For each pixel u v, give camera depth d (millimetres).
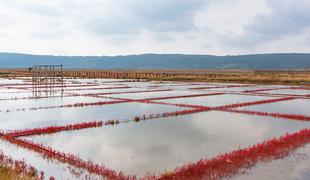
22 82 64062
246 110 27672
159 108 28719
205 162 12531
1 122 21438
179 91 47562
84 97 37969
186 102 33656
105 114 25062
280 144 15117
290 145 15039
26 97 37219
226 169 11797
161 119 22891
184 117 23828
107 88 51625
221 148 14961
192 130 19031
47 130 18375
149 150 14609
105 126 20234
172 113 24922
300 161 12828
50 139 16719
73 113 25562
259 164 12453
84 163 12422
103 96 39031
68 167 12188
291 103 33469
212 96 40562
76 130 19000
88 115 24562
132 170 11906
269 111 27328
